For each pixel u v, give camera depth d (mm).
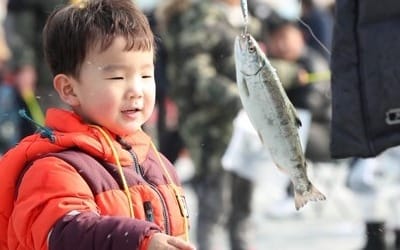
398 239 13336
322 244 15289
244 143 12734
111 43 5789
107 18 5844
